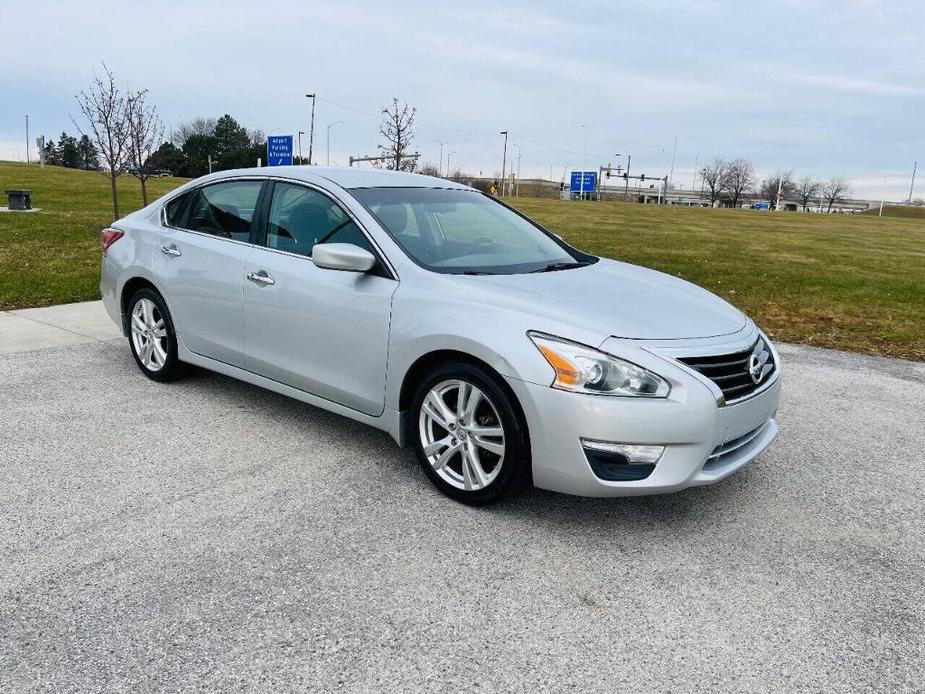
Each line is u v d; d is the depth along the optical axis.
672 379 3.04
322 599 2.72
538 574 2.95
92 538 3.10
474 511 3.45
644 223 34.06
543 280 3.74
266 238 4.37
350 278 3.83
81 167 96.69
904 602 2.85
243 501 3.48
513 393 3.21
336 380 3.94
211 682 2.28
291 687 2.27
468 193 4.84
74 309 7.60
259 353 4.34
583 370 3.04
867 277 14.59
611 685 2.33
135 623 2.55
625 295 3.66
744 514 3.55
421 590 2.81
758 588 2.91
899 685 2.38
